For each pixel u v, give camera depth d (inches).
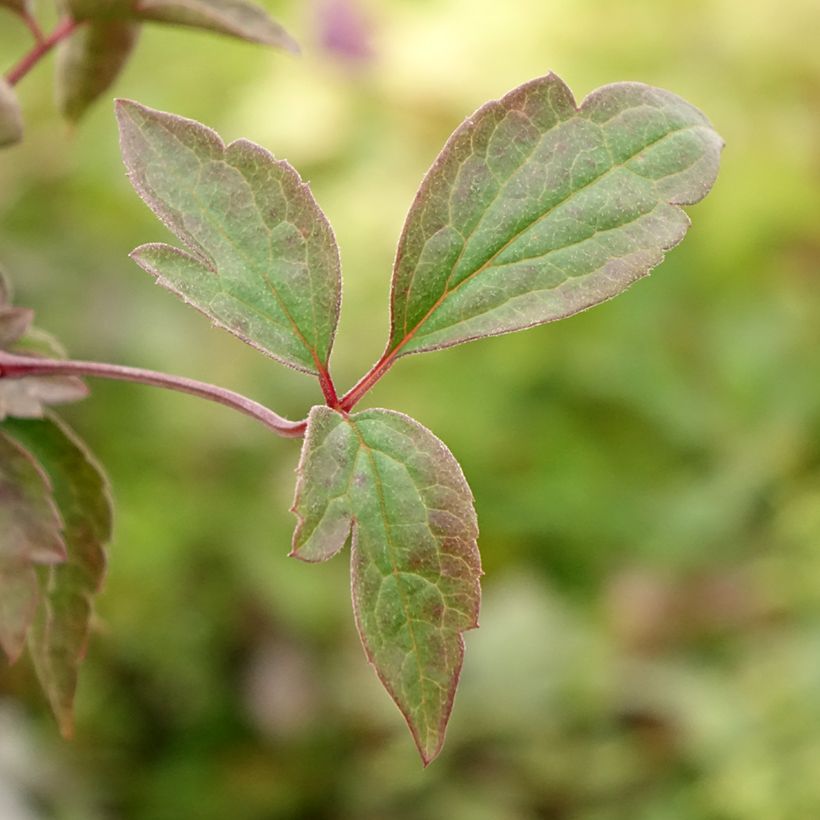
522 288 17.4
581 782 38.8
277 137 52.0
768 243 51.1
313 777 40.7
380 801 39.5
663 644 43.0
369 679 42.0
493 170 17.5
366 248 48.9
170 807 39.5
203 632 42.2
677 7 53.6
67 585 18.6
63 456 18.5
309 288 17.4
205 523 43.4
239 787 40.2
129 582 41.4
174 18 19.8
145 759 40.8
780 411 48.2
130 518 42.0
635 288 49.9
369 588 17.1
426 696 17.1
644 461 48.1
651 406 48.0
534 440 47.4
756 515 47.0
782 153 51.0
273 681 42.2
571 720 40.3
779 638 41.9
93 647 40.8
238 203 17.4
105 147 50.4
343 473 17.1
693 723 38.7
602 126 17.6
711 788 37.1
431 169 17.4
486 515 46.1
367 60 52.2
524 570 46.3
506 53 52.6
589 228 17.5
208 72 56.0
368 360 47.0
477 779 39.3
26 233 47.0
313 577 43.8
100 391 44.1
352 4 52.2
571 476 46.6
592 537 46.3
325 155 51.9
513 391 47.8
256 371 45.9
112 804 39.3
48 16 53.2
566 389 48.3
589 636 42.3
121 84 54.4
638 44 53.3
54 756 37.6
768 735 38.0
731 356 49.1
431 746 17.1
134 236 48.5
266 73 55.5
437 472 17.1
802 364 48.9
